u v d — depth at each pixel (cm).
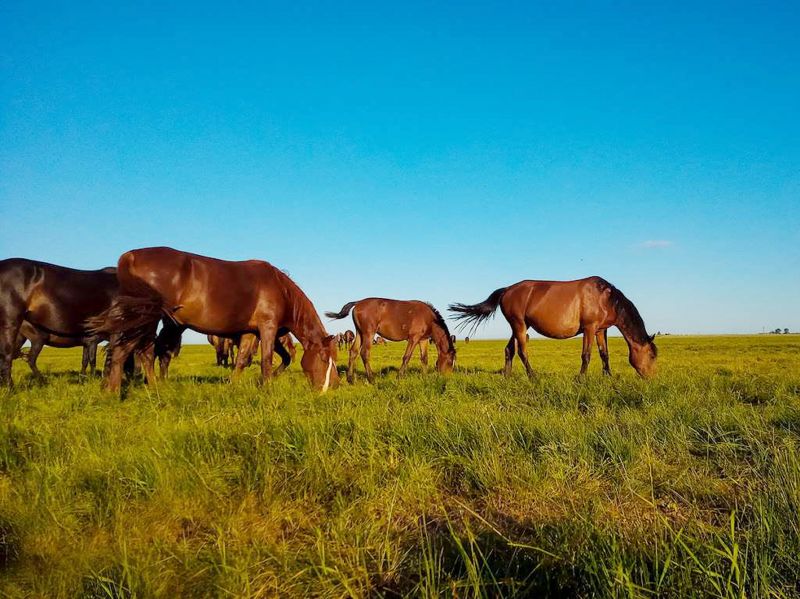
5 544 321
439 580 264
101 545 319
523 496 392
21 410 706
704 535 304
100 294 1067
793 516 311
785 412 636
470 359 2680
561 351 3841
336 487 414
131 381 934
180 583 279
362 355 1458
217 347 2109
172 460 441
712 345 4694
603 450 497
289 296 1029
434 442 511
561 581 261
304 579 281
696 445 530
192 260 912
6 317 966
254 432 523
